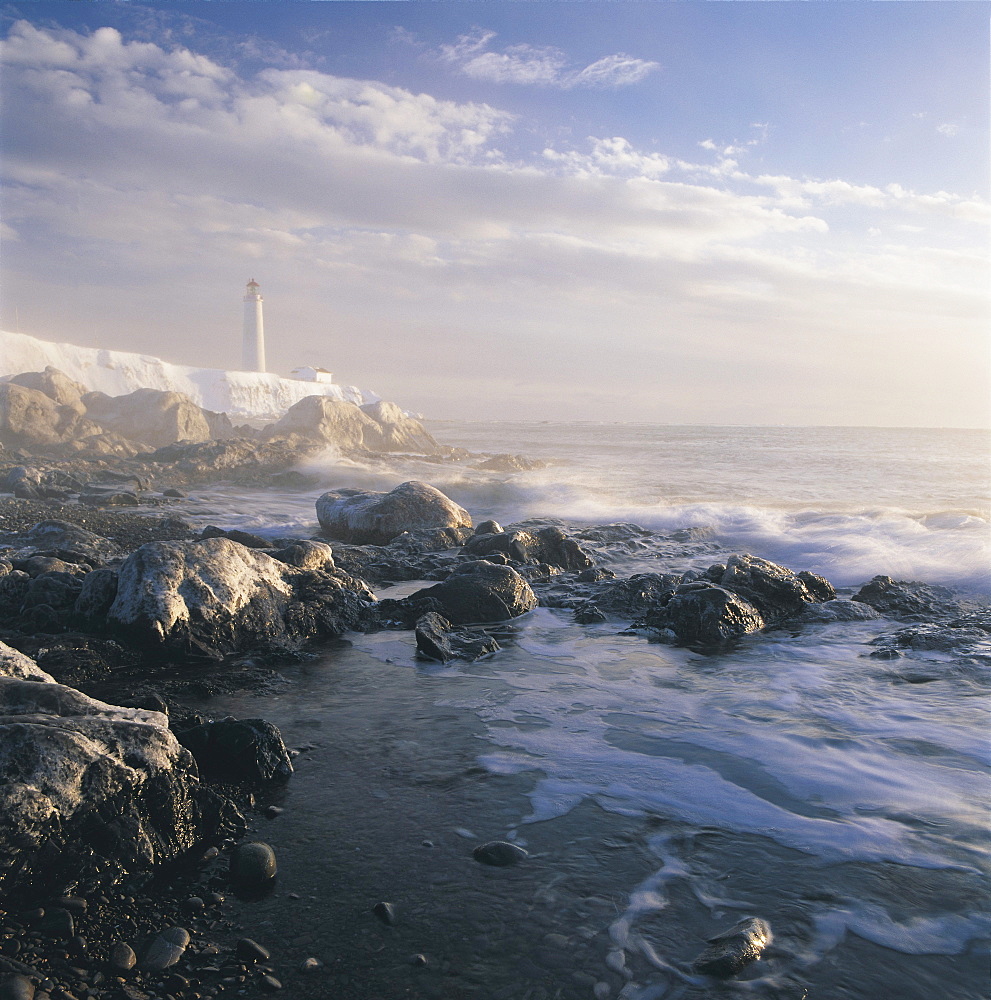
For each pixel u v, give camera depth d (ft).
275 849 13.73
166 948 10.85
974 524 48.80
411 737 19.02
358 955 10.84
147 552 27.37
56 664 23.76
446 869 13.03
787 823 14.57
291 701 21.77
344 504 54.44
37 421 116.16
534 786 16.25
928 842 13.82
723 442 207.82
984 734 18.93
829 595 34.01
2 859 11.78
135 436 135.33
